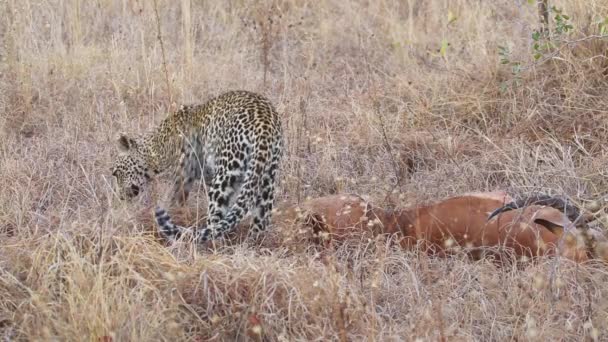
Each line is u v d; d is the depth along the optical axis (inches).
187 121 459.8
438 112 532.7
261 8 668.1
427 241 379.2
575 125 494.6
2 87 560.4
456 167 465.1
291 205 426.3
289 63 631.2
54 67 597.6
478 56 565.3
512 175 452.1
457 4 659.4
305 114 511.2
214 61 628.7
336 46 666.2
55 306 317.1
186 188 455.2
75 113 542.3
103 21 679.7
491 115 521.7
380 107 545.6
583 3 535.2
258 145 403.5
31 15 631.8
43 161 484.1
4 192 431.8
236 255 357.1
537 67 527.5
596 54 518.3
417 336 307.6
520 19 589.3
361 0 722.2
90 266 329.4
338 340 311.9
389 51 644.7
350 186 456.4
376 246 363.9
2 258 357.1
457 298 341.4
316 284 320.2
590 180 432.5
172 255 350.0
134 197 468.1
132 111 555.5
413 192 438.0
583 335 316.5
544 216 361.1
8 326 322.0
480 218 370.0
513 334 313.7
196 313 327.0
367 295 346.3
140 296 318.0
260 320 321.4
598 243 349.4
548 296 332.5
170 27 676.1
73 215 417.1
